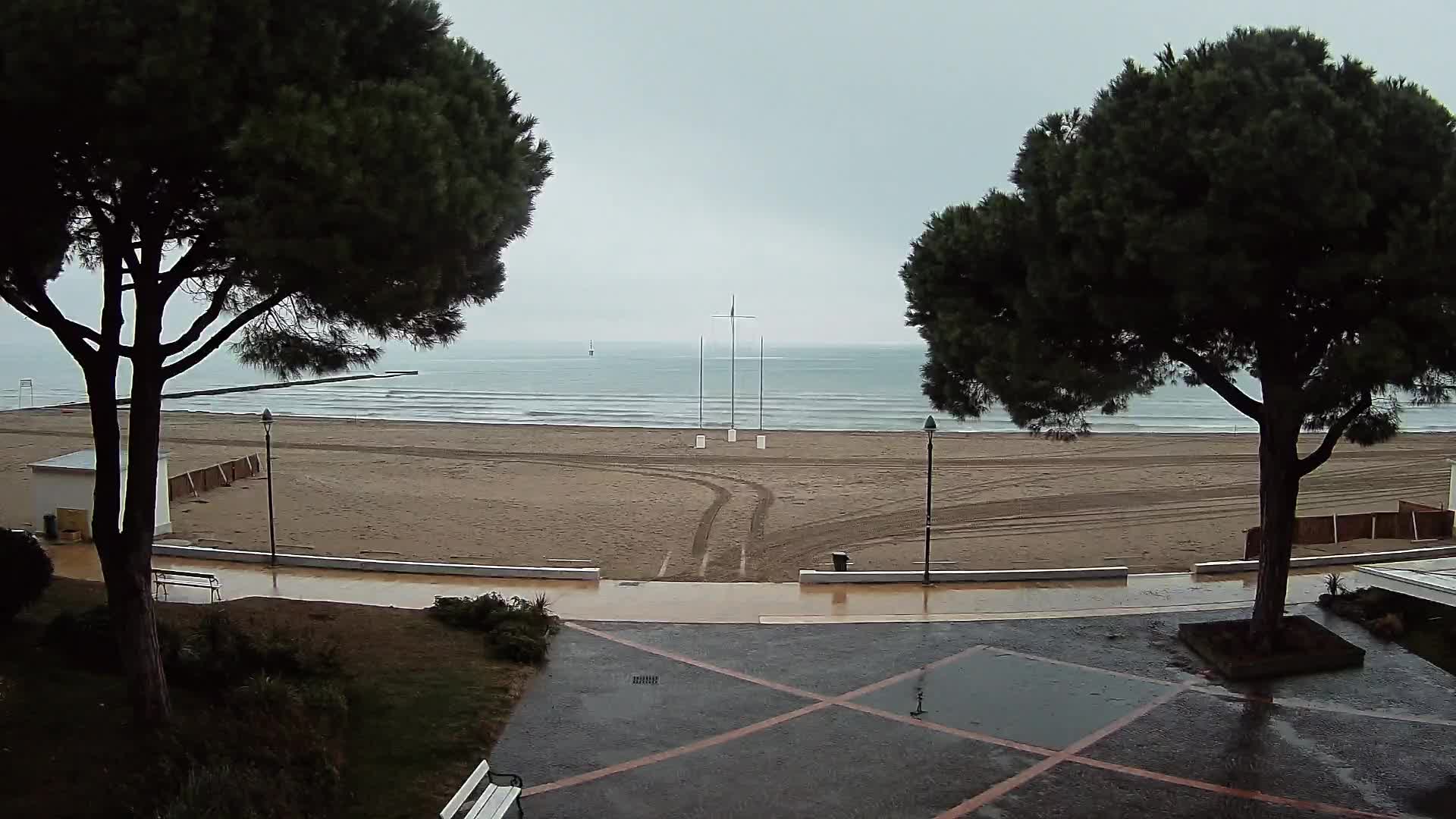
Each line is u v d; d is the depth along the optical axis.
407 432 56.41
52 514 20.88
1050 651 14.03
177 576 17.05
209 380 124.31
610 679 12.70
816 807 9.11
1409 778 9.77
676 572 22.39
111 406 8.75
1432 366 10.59
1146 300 11.02
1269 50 11.33
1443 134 10.95
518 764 9.98
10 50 6.38
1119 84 11.77
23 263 8.05
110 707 9.43
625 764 10.05
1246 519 30.03
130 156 7.04
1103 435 56.81
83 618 10.79
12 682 9.68
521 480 37.22
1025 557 24.33
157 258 8.47
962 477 38.56
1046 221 11.82
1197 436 55.91
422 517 29.03
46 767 8.16
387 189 7.24
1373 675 12.91
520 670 12.74
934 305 13.03
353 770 9.30
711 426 65.94
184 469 40.59
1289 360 12.25
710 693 12.20
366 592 17.39
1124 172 10.98
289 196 7.05
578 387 119.81
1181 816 8.96
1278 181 10.06
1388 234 10.01
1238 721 11.28
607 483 36.56
